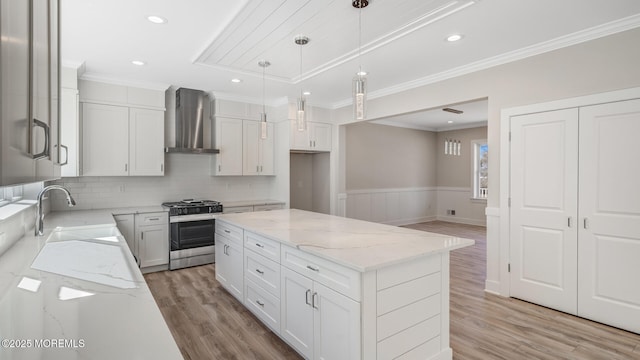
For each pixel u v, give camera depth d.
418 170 8.52
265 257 2.73
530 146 3.28
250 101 5.30
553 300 3.16
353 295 1.82
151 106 4.44
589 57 2.88
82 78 3.98
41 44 0.86
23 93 0.68
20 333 0.93
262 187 5.80
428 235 2.48
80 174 3.97
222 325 2.87
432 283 2.15
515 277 3.42
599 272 2.88
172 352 0.84
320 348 2.09
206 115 5.20
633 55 2.66
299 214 3.67
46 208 3.72
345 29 2.77
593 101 2.86
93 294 1.26
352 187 7.27
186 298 3.46
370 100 4.97
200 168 5.18
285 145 5.38
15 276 1.49
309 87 4.65
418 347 2.07
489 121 3.57
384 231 2.63
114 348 0.85
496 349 2.47
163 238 4.39
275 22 2.64
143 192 4.71
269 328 2.82
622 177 2.75
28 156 0.72
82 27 2.75
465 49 3.24
